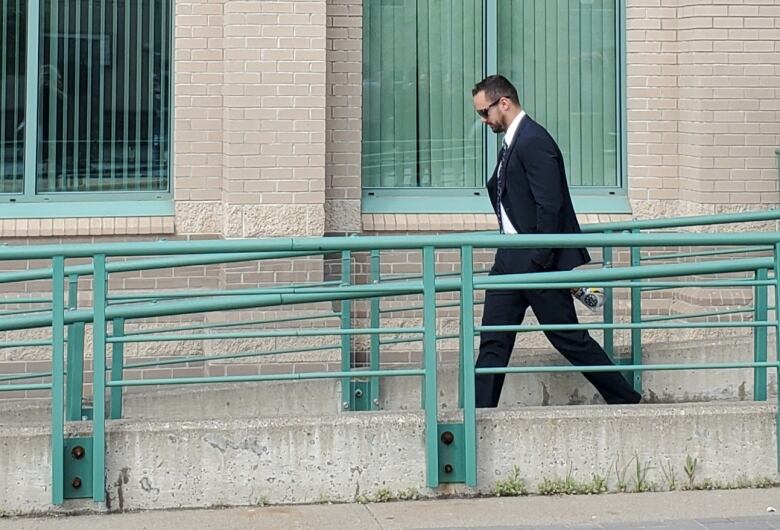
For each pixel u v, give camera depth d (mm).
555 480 14742
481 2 22891
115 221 21234
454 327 21938
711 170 21406
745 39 21422
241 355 18031
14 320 14312
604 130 23016
